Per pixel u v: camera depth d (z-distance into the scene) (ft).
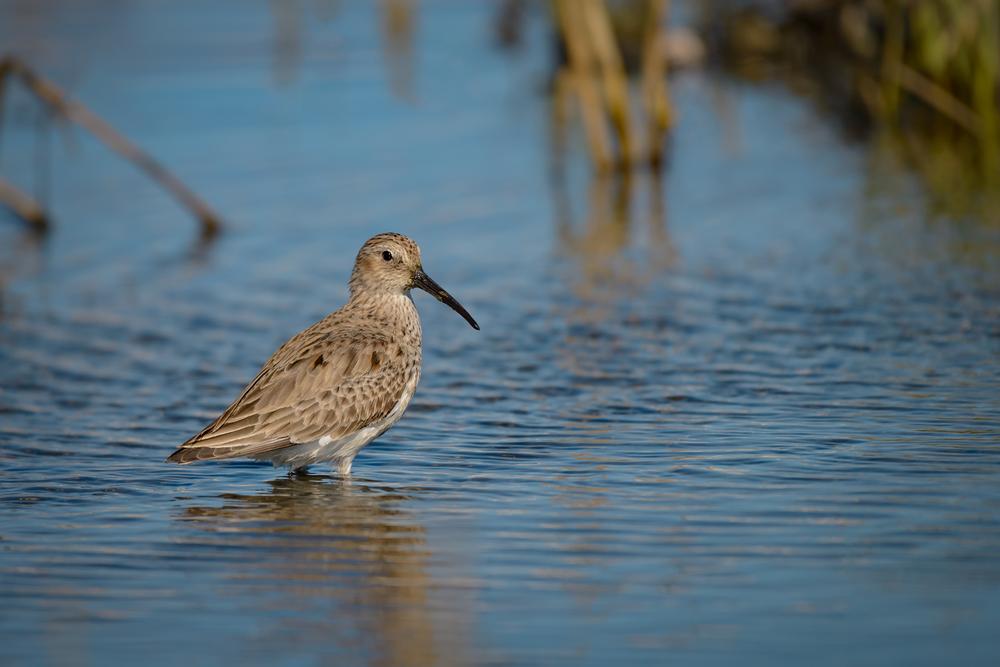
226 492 38.32
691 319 53.06
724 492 36.19
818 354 48.19
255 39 109.60
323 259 64.08
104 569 32.71
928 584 30.01
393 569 32.22
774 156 78.74
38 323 55.88
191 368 50.11
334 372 39.50
